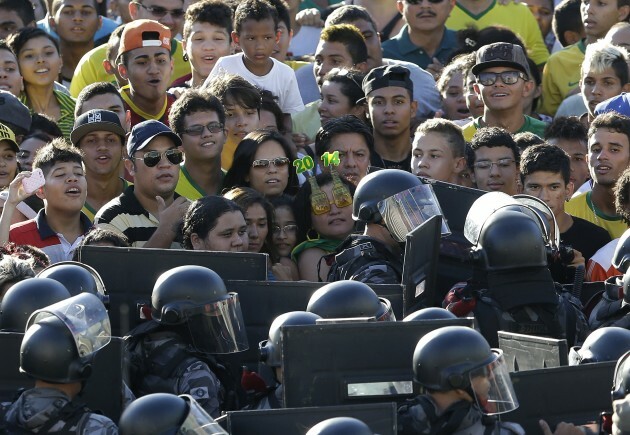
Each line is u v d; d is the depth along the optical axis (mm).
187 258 29766
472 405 23109
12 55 44062
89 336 23734
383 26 54062
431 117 46969
